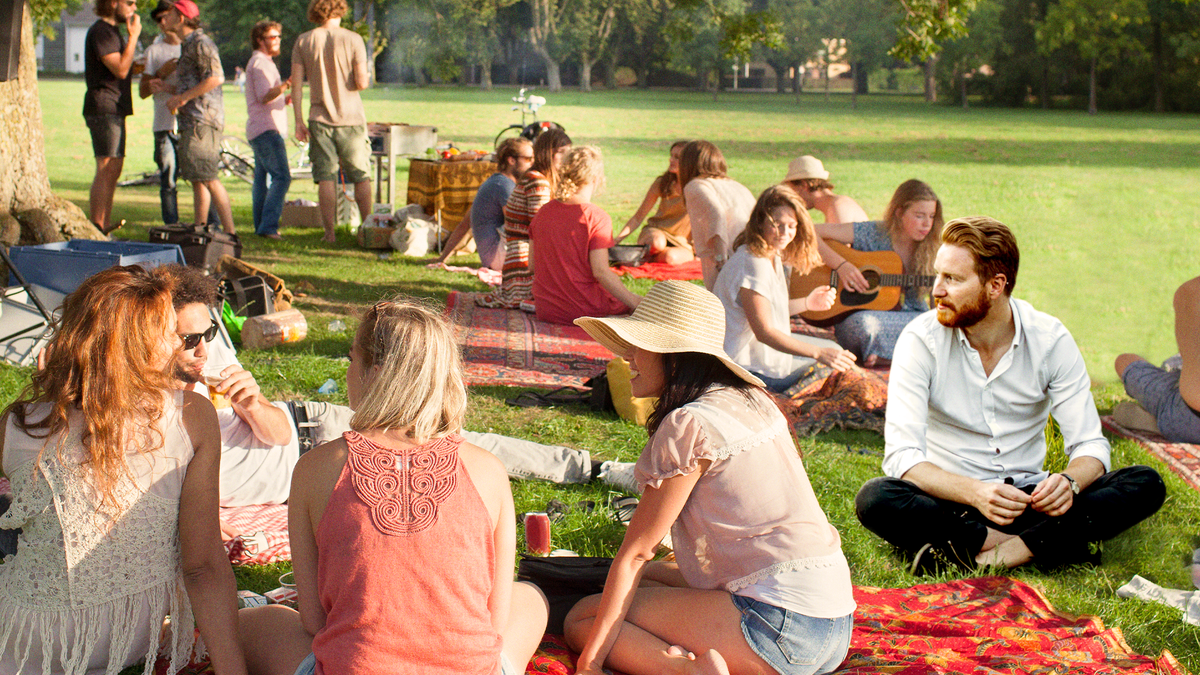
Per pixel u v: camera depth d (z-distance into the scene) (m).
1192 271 12.90
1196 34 52.38
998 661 2.94
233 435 3.89
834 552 2.65
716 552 2.62
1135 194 21.14
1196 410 4.99
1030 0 60.66
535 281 7.50
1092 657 3.02
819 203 7.48
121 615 2.46
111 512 2.39
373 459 2.24
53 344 2.46
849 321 6.60
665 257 9.97
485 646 2.26
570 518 4.13
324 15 10.28
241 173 16.22
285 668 2.51
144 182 15.25
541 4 64.06
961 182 23.20
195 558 2.51
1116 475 3.78
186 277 3.12
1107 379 7.13
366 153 10.87
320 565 2.24
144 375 2.39
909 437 3.88
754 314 5.35
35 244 7.38
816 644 2.57
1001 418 3.89
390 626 2.17
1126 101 57.31
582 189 7.25
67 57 71.50
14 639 2.46
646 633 2.70
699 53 66.62
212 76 9.39
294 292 8.20
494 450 4.57
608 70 70.69
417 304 2.39
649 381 2.80
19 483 2.42
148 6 22.00
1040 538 3.74
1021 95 61.84
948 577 3.76
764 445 2.60
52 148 20.62
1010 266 3.69
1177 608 3.53
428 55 60.72
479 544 2.27
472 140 27.30
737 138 34.47
